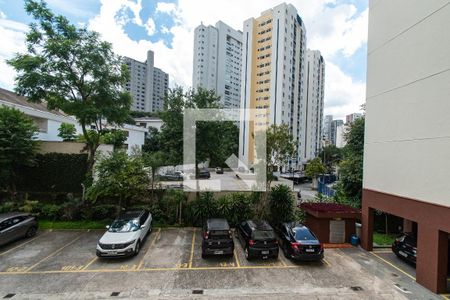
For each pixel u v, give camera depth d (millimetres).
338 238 12484
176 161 15070
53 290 7520
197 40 88312
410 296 7625
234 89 96875
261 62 59969
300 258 9555
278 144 15117
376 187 11016
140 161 14414
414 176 8867
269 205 14469
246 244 10328
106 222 14055
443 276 7805
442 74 7812
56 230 13211
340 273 9078
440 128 7848
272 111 57344
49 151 17859
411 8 9148
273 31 57250
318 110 78125
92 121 15352
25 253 10258
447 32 7688
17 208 14188
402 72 9578
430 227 8109
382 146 10672
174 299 7207
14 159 14711
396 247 10609
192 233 13180
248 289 7812
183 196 14805
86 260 9688
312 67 72625
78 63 14391
